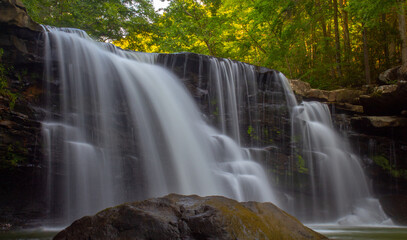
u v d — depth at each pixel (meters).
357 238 6.98
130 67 11.45
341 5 21.64
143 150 10.65
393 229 9.63
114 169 9.95
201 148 11.71
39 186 8.74
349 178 14.46
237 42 23.16
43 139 8.95
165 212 3.70
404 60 17.22
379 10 16.08
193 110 12.28
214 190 10.95
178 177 10.86
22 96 9.25
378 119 14.21
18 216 8.38
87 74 10.42
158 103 11.45
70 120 9.82
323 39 21.86
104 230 3.46
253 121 13.54
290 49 22.25
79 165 9.30
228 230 3.30
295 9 19.33
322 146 14.72
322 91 15.78
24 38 9.59
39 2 17.23
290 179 13.29
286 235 3.63
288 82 14.88
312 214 13.29
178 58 12.58
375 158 14.66
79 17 19.22
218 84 13.01
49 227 8.58
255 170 12.28
